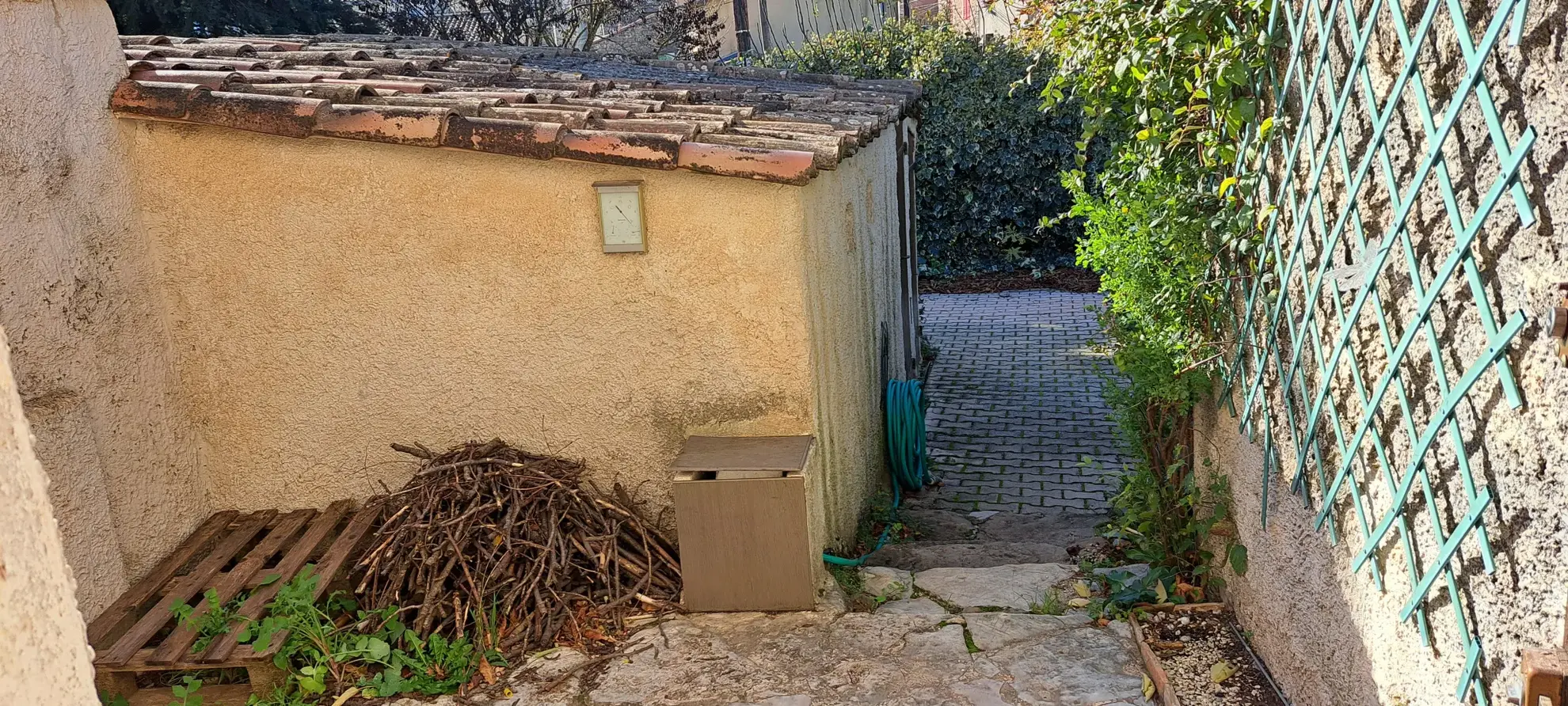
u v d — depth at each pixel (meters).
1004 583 4.75
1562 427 1.86
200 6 14.66
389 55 7.00
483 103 4.71
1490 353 2.07
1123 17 3.84
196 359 4.73
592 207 4.42
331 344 4.71
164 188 4.54
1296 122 3.16
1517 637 2.08
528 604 4.35
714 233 4.39
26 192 3.84
